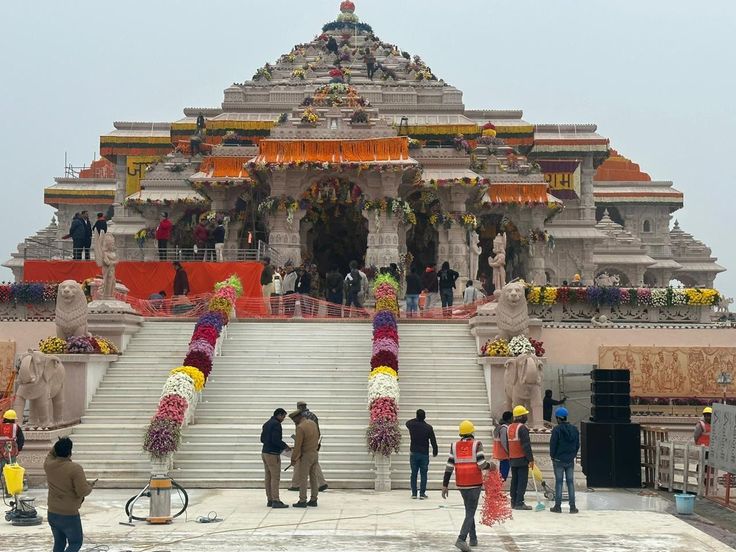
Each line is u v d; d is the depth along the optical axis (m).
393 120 59.81
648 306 35.09
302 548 17.61
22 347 34.50
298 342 32.75
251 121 60.94
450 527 19.72
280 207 45.91
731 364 32.69
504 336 30.05
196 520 20.42
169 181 58.00
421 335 33.38
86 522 20.27
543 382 33.12
